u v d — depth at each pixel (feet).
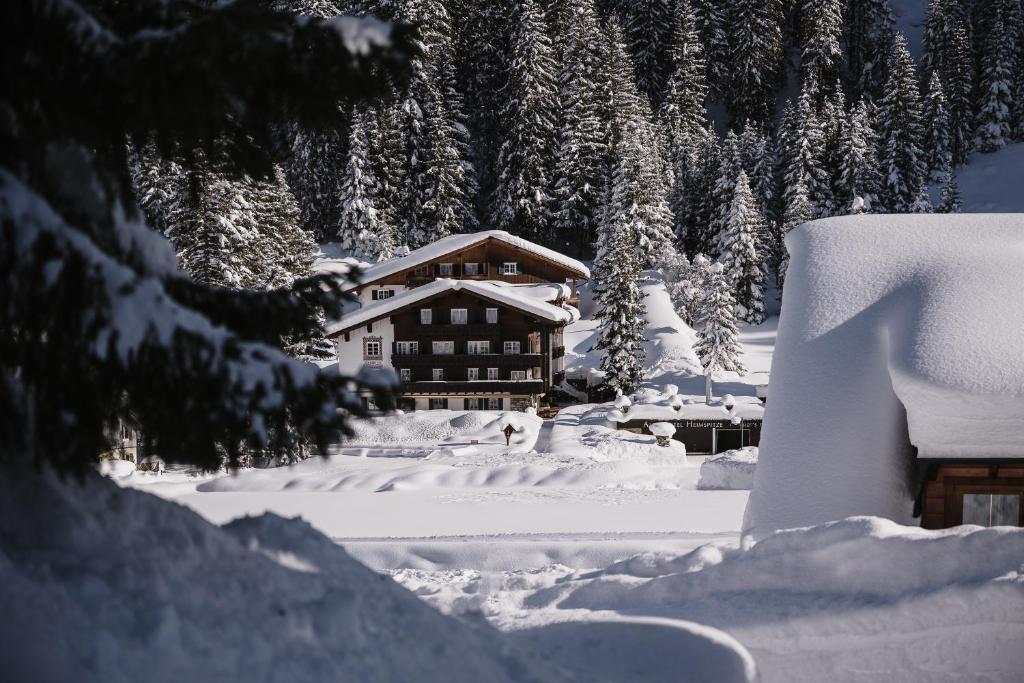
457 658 15.69
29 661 10.89
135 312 11.84
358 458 115.96
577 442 116.88
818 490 38.42
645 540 47.88
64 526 13.70
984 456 34.27
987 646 23.34
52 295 11.67
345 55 13.50
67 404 12.41
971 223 45.98
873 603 24.75
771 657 24.97
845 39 369.09
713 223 256.32
